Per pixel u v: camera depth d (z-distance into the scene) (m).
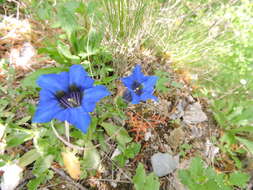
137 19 0.20
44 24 0.21
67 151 0.14
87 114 0.11
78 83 0.12
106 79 0.17
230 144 0.19
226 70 0.26
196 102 0.21
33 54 0.19
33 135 0.14
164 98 0.20
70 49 0.19
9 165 0.13
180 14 0.26
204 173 0.14
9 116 0.15
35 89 0.16
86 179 0.14
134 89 0.15
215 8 0.29
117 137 0.16
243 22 0.28
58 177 0.14
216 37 0.26
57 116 0.11
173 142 0.18
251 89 0.24
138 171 0.14
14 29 0.20
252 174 0.18
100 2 0.22
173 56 0.24
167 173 0.16
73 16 0.17
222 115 0.21
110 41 0.20
